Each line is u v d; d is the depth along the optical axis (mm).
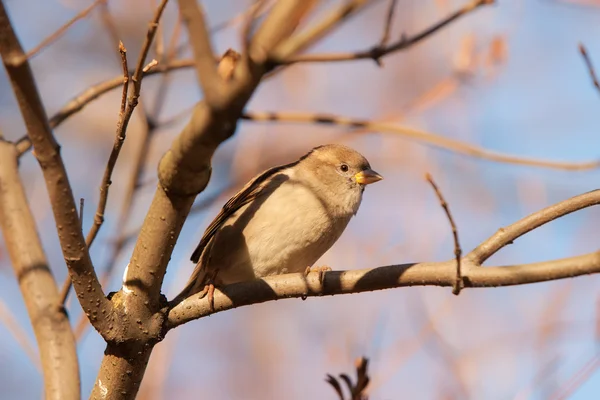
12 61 5434
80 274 6680
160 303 7449
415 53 16422
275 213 9820
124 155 16219
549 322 12445
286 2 4980
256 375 15492
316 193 10148
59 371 7184
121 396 7340
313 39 5004
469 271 6832
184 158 6047
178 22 9742
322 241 10180
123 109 6488
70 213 6316
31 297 7531
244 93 5172
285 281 7660
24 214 7965
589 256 6465
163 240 6793
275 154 14750
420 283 7133
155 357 11570
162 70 9320
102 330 7023
